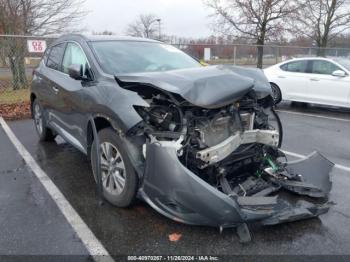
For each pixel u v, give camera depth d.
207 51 14.41
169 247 3.02
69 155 5.45
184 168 2.92
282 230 3.27
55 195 4.02
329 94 9.34
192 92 3.06
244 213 2.94
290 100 10.14
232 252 2.95
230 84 3.30
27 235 3.20
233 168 3.55
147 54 4.62
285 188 3.74
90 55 4.26
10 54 11.68
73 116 4.36
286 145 6.14
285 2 17.48
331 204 3.57
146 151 3.12
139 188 3.38
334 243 3.08
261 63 15.96
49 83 5.16
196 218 2.99
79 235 3.20
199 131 3.16
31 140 6.36
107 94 3.52
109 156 3.65
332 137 6.73
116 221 3.42
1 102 10.03
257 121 3.75
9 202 3.85
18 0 13.71
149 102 3.29
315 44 20.08
